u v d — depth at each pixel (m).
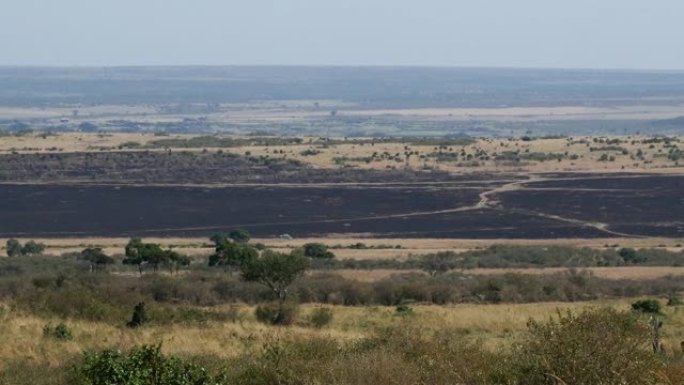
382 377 27.44
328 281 91.31
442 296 87.50
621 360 24.38
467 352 30.05
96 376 27.31
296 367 30.44
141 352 27.61
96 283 84.69
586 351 24.44
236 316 62.75
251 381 30.22
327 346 34.94
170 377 27.23
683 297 90.38
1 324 48.44
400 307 73.50
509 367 25.97
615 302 81.75
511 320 63.12
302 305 78.94
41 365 36.78
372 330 56.69
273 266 77.56
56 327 47.66
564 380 24.19
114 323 53.94
